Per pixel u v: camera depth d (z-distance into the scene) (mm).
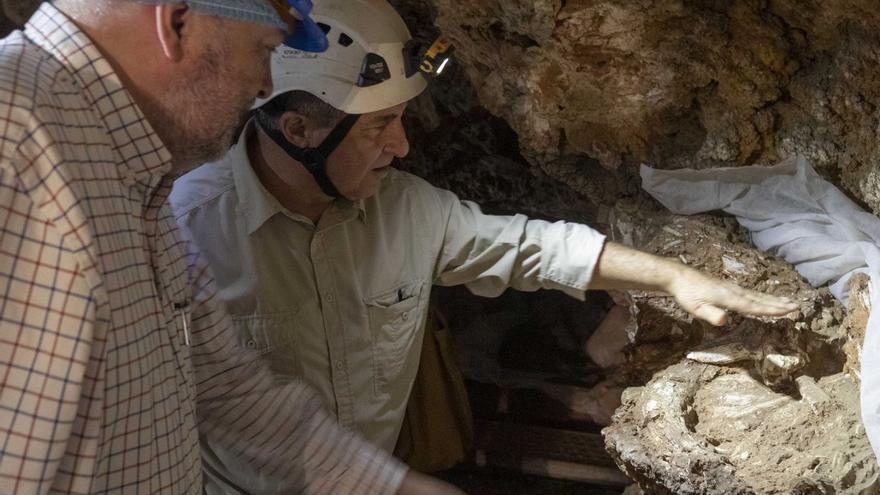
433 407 2652
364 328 1983
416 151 3271
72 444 1142
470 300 3434
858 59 2203
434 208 2059
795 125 2348
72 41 1119
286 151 1791
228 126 1259
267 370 1701
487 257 2062
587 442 2996
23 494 1070
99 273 1056
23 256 1018
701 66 2357
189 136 1229
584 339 3291
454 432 2715
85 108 1121
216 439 1698
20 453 1056
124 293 1165
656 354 2281
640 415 2082
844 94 2240
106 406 1166
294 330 1940
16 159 1004
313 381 1979
